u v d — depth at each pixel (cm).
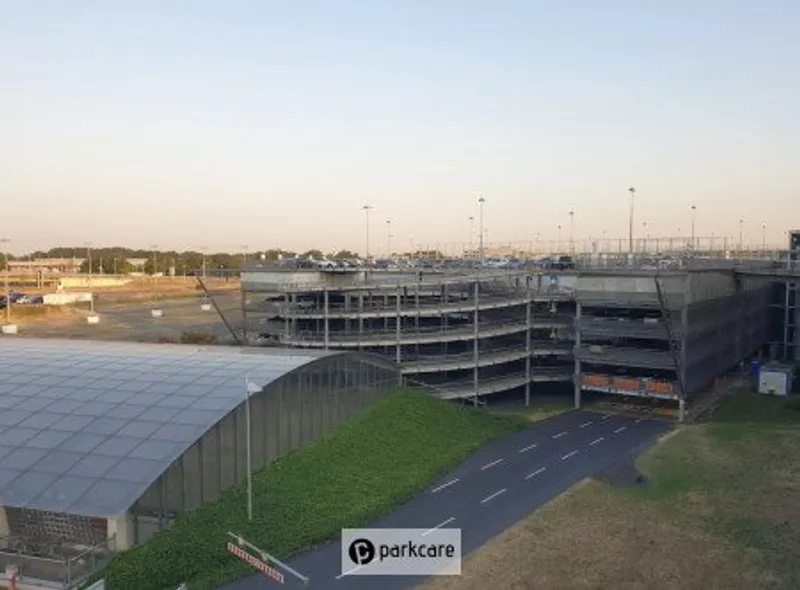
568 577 3353
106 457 3638
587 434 6162
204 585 3241
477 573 3409
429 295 8562
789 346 9431
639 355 7019
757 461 5047
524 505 4341
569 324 7838
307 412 4906
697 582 3284
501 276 7838
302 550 3653
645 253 10544
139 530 3475
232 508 3862
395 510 4262
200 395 4234
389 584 3309
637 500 4400
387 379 6344
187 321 12769
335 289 7350
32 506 3322
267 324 8131
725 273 8025
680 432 6116
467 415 6388
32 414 4050
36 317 13712
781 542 3688
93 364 4838
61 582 3164
